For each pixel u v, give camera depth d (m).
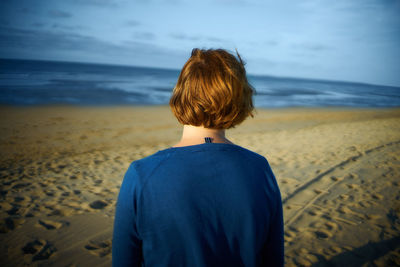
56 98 19.34
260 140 7.52
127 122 11.05
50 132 8.52
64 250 2.41
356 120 13.33
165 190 0.56
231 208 0.58
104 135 8.39
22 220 2.95
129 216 0.59
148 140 7.84
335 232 2.65
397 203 3.29
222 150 0.63
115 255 0.63
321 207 3.21
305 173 4.44
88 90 26.98
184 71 0.68
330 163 4.98
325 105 24.86
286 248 2.41
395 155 5.43
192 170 0.58
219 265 0.58
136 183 0.58
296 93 40.66
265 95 32.53
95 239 2.60
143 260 0.63
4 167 4.97
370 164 4.86
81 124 10.16
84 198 3.58
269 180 0.65
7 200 3.47
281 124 11.59
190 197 0.56
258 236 0.61
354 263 2.19
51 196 3.63
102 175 4.56
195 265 0.57
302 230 2.71
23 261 2.25
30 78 40.31
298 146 6.55
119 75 73.31
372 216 2.97
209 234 0.57
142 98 22.81
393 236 2.57
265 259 0.70
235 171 0.60
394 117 15.51
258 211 0.60
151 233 0.58
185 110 0.66
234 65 0.66
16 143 6.98
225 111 0.64
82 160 5.53
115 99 21.14
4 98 17.56
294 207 3.22
